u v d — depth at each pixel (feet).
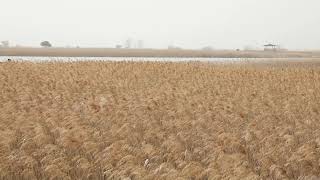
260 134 53.62
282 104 77.15
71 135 49.21
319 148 45.83
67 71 122.52
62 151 46.34
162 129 58.49
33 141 49.55
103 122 59.57
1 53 359.87
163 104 74.08
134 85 100.32
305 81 111.75
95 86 98.27
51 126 56.24
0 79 103.86
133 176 39.17
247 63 185.57
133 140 51.34
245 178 36.52
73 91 91.50
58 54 365.20
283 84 105.70
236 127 60.29
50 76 111.86
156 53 403.54
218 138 50.39
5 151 46.14
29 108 71.41
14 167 42.32
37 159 46.11
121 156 42.73
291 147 48.73
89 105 70.44
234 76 119.96
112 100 75.61
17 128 55.06
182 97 80.12
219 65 160.35
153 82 103.81
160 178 36.91
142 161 43.29
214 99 79.77
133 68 136.77
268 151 46.01
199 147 48.08
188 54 396.37
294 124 62.90
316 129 58.70
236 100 79.36
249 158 46.47
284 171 40.65
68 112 65.51
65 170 41.09
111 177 39.24
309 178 39.40
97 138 50.70
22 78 105.81
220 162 40.73
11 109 65.62
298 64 188.55
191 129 58.08
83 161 42.52
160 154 45.50
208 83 103.09
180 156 44.65
